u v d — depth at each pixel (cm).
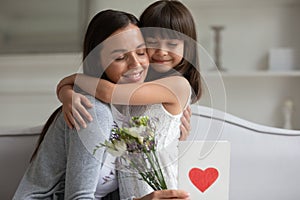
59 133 137
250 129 174
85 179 124
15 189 165
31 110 310
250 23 296
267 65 296
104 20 131
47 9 308
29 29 310
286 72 282
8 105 312
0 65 310
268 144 172
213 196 121
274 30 295
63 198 137
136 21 134
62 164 137
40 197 134
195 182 121
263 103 297
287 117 288
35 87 308
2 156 166
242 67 298
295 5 293
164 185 118
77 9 305
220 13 297
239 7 296
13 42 311
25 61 308
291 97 295
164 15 138
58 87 139
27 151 166
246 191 170
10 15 311
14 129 169
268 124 297
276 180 170
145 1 297
